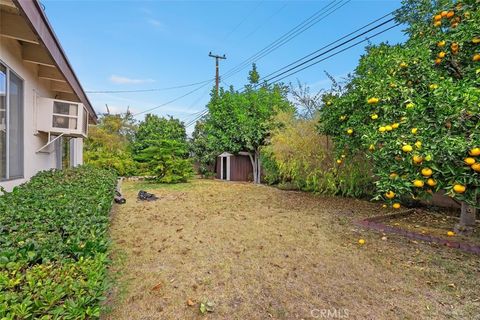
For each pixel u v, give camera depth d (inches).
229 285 110.8
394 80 159.8
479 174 111.7
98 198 127.7
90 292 53.7
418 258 140.1
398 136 138.2
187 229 191.9
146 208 267.1
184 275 118.8
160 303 96.6
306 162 364.5
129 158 646.5
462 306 97.2
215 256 141.3
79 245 72.5
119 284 108.8
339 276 119.9
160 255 141.4
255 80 799.1
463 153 112.8
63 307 48.1
